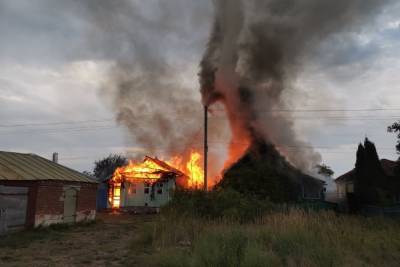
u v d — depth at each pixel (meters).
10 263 10.90
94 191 25.12
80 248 13.59
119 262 10.89
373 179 32.25
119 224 22.95
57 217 20.73
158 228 13.92
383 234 13.14
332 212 15.97
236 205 17.91
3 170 18.62
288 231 11.07
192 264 8.86
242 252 9.16
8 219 17.44
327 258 8.92
